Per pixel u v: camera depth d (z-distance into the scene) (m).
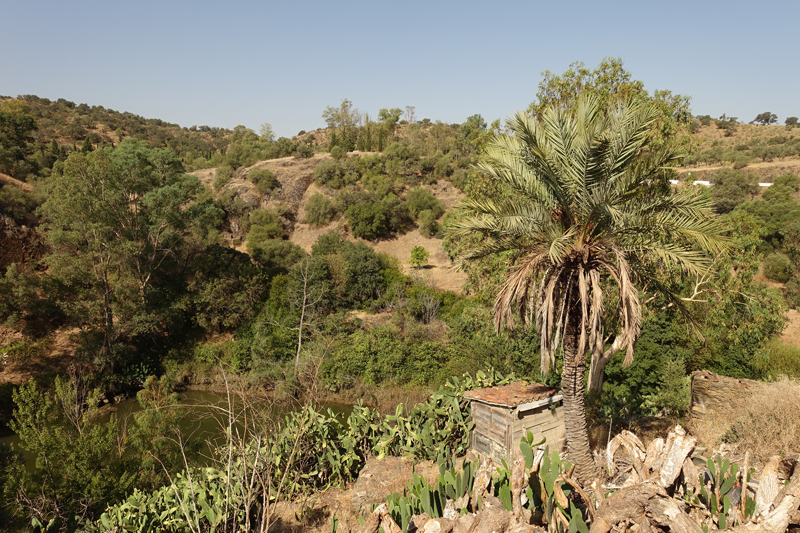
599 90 14.09
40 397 12.11
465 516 3.31
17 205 33.75
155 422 12.95
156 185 29.17
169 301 29.80
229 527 7.64
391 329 25.81
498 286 13.59
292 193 55.44
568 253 8.20
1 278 27.17
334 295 31.61
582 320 8.08
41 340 26.52
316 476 9.86
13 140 49.53
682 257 7.79
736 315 14.19
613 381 16.03
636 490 3.17
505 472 3.99
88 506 10.33
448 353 23.91
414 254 44.25
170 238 30.14
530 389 10.95
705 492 4.00
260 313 30.38
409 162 59.06
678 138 13.71
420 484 4.40
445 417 11.06
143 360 26.72
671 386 14.15
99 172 25.92
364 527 3.51
